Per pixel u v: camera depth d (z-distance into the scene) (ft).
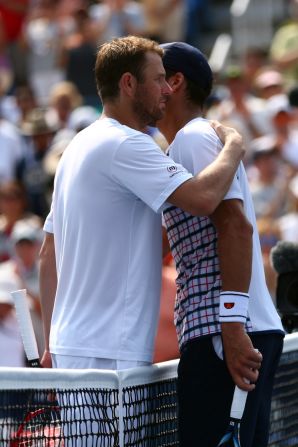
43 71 154.51
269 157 111.75
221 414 39.50
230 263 38.60
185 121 42.78
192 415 40.01
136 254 40.34
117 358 39.75
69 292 40.93
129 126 41.55
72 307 40.70
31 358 41.32
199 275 40.14
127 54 41.06
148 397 40.83
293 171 113.50
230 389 39.40
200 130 40.91
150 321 40.63
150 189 39.17
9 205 106.42
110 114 41.70
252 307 40.52
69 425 37.52
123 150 39.78
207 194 38.27
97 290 40.29
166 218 41.34
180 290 41.06
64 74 147.84
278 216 110.73
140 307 40.27
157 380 41.37
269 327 40.55
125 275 40.24
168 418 42.19
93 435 38.27
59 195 42.42
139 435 40.19
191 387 39.96
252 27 168.66
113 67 41.27
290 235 103.09
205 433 39.75
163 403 41.88
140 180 39.37
